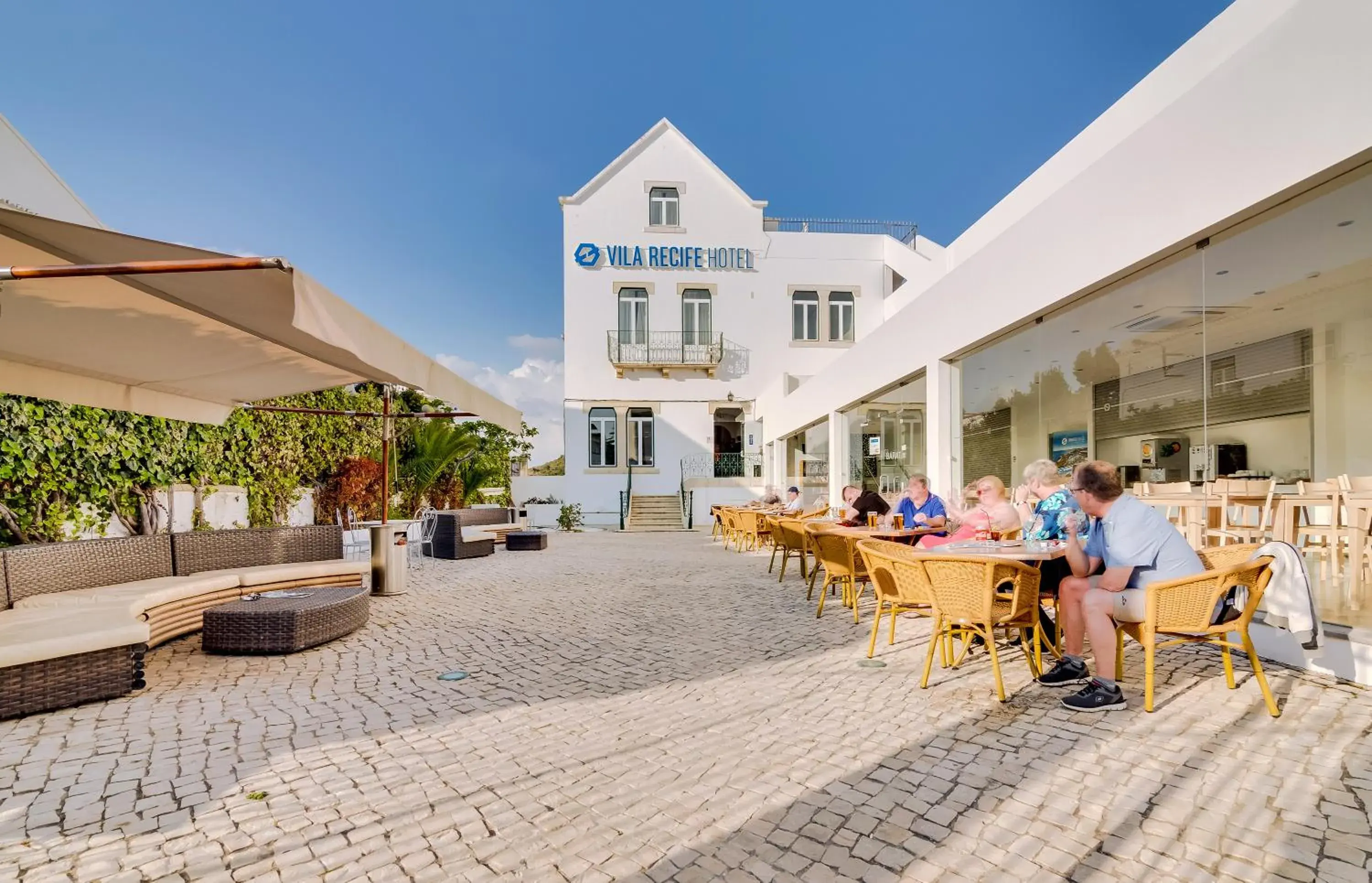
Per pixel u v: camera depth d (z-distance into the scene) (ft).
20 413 21.56
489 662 16.12
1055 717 11.30
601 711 12.46
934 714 11.71
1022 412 24.81
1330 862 6.72
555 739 10.98
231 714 12.26
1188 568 11.51
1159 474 20.99
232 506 33.50
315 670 15.40
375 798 8.77
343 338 10.94
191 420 23.95
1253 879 6.48
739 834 7.70
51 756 10.19
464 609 23.53
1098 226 18.51
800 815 8.13
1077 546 12.99
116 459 25.49
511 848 7.46
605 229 75.46
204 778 9.41
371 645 18.01
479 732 11.34
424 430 54.29
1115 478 12.08
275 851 7.41
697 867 6.99
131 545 18.83
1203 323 18.66
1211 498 18.84
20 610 14.89
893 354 35.63
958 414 29.43
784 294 76.89
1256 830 7.39
